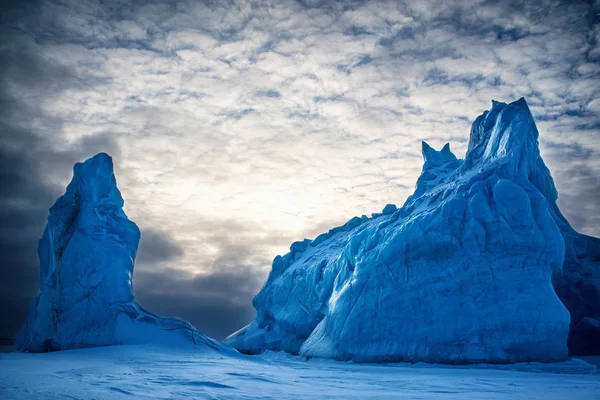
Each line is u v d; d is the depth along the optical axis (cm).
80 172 3681
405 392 1711
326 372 2589
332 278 4616
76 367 2133
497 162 3647
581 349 3684
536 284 3114
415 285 3447
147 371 2042
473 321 3102
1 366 2083
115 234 3547
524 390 1820
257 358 3178
